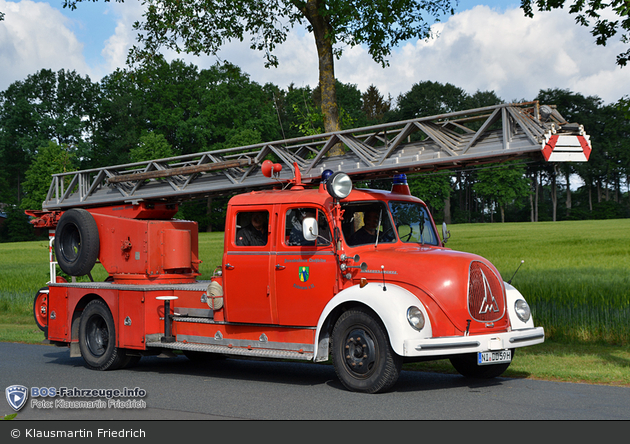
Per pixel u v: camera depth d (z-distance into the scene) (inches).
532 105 323.3
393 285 293.1
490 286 300.4
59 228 458.0
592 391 287.6
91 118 3843.5
